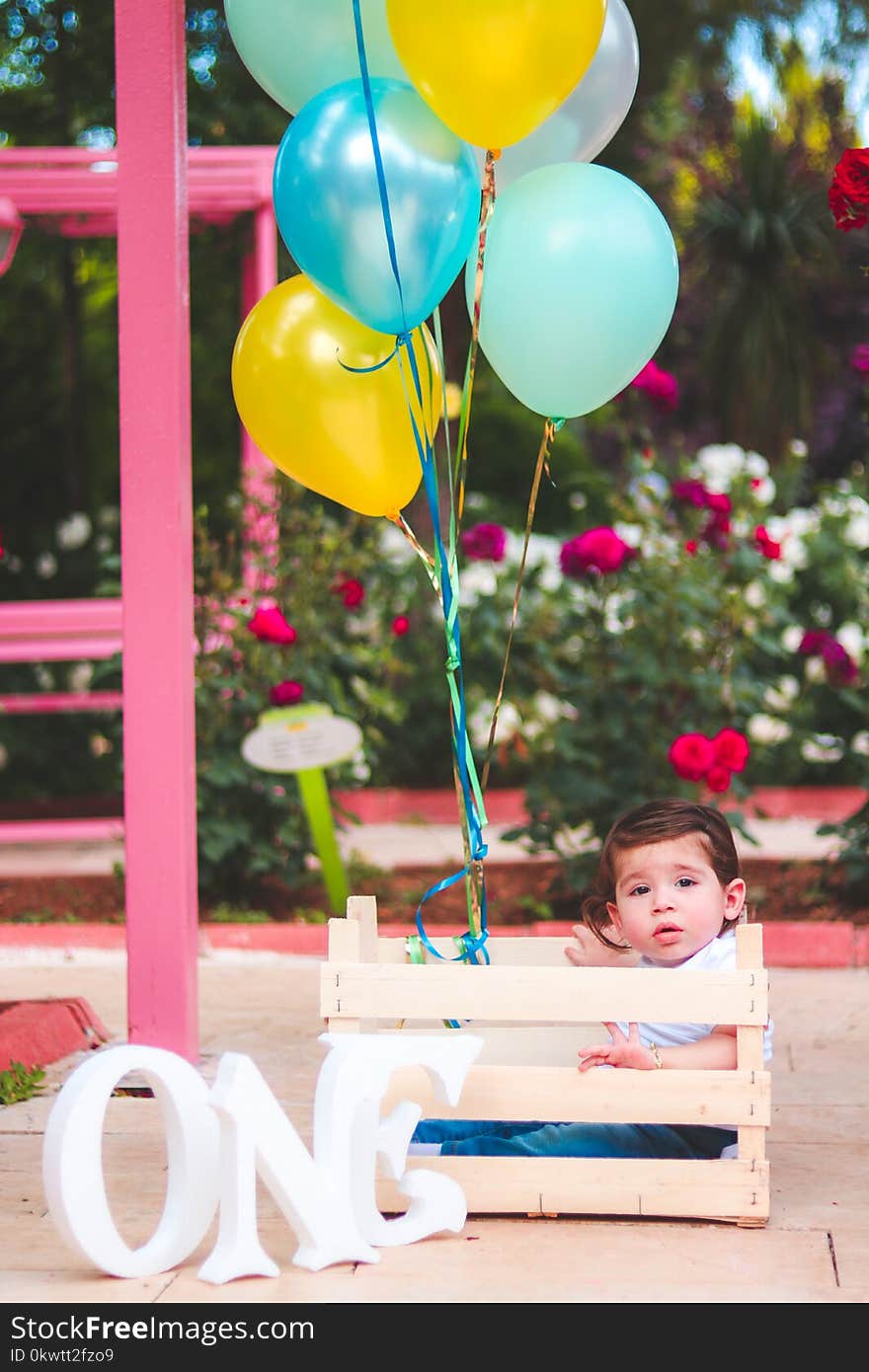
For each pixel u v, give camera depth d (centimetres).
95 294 1107
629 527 685
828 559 875
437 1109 295
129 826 391
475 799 323
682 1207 290
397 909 625
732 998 289
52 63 971
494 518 1013
